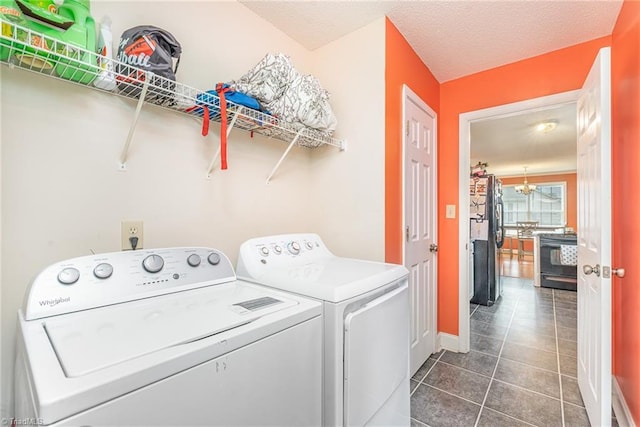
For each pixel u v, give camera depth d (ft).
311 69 7.04
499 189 14.26
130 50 3.46
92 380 1.69
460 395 6.07
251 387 2.46
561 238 15.08
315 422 3.10
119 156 3.92
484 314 11.11
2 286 3.05
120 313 2.80
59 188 3.43
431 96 8.10
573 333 9.21
